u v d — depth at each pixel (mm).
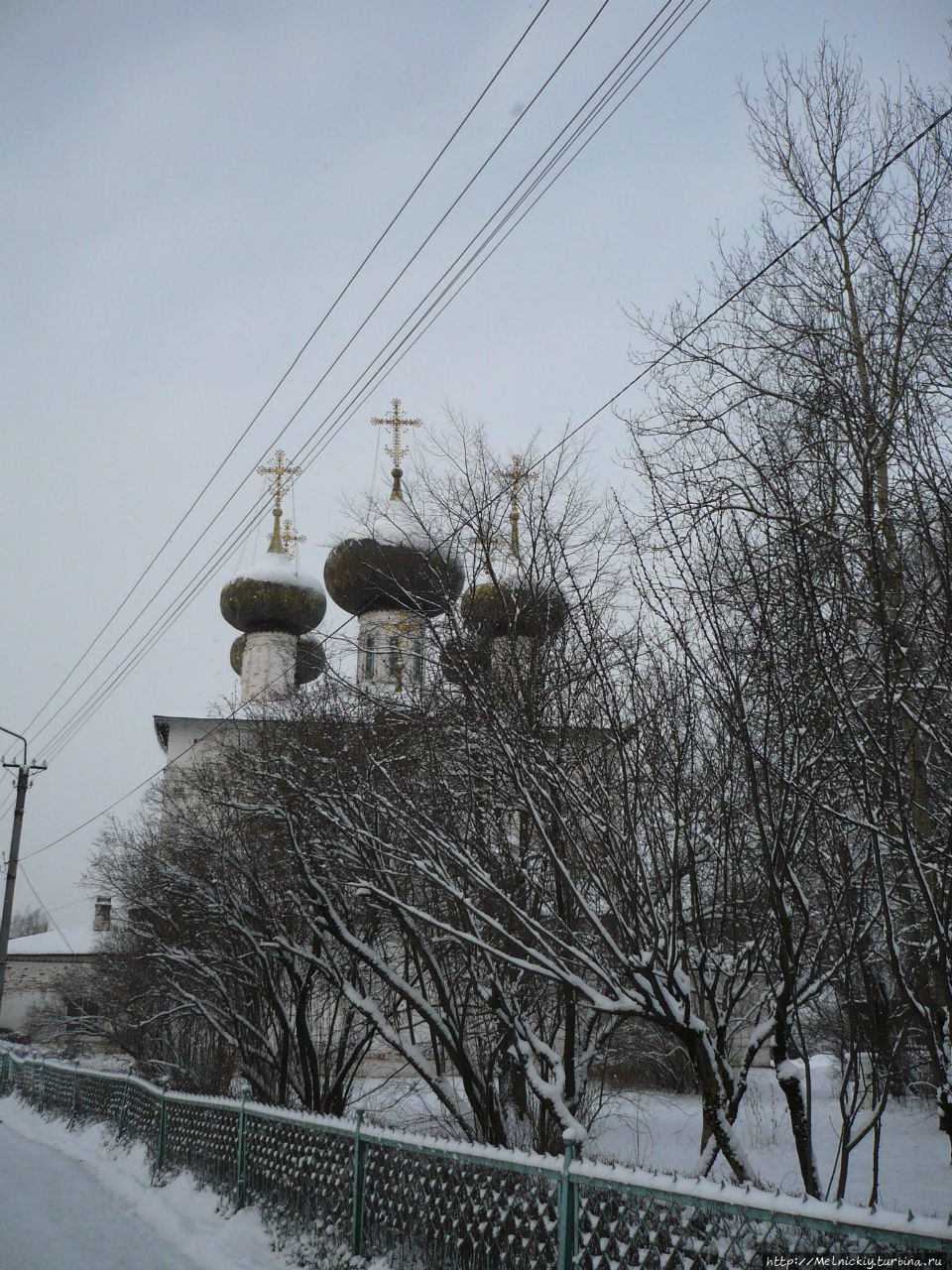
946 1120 6125
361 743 10930
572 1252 5512
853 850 7430
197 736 32812
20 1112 19312
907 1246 3977
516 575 8953
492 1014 9648
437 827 8766
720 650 6723
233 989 15922
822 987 7422
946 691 6297
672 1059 19203
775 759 6883
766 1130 15711
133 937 20781
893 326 8141
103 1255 8398
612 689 7340
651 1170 5488
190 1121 11180
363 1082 19281
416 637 9758
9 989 37969
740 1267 4648
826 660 6469
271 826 13320
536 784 7602
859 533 7012
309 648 14180
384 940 13203
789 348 9258
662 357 9461
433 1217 6762
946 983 5832
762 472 6992
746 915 7910
